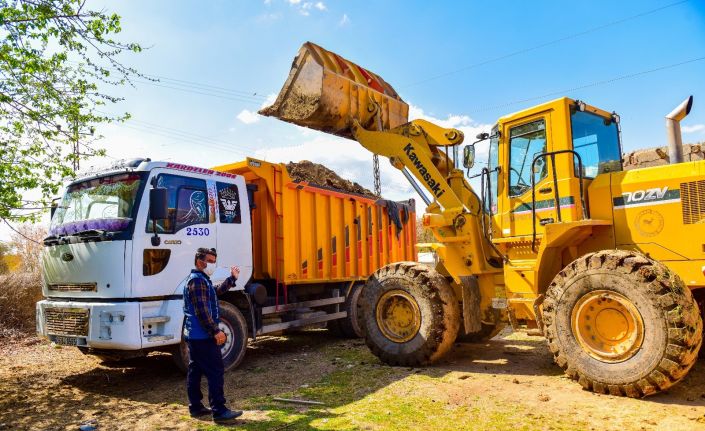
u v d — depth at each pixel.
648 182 5.31
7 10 5.76
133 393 5.68
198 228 6.53
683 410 4.30
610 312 4.95
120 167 6.24
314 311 8.74
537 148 6.07
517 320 6.11
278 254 7.88
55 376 6.57
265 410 4.78
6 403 5.34
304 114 7.52
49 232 6.67
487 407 4.61
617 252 5.00
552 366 6.27
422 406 4.70
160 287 5.99
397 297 6.70
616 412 4.31
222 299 7.00
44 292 6.57
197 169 6.68
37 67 6.11
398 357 6.52
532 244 5.92
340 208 9.31
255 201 7.99
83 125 6.63
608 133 6.39
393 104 8.58
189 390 4.67
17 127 6.33
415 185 7.46
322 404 4.91
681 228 5.03
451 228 6.91
